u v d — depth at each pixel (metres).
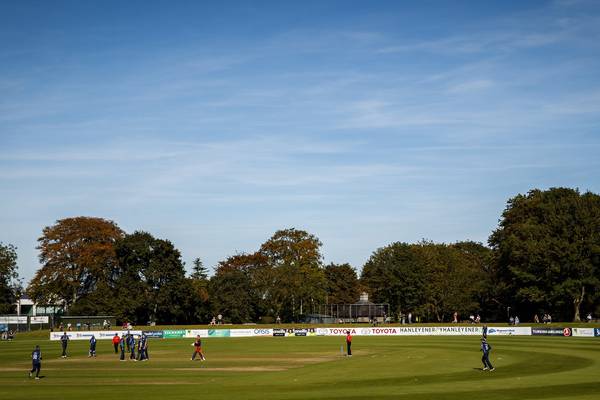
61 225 143.88
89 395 38.88
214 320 141.88
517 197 134.62
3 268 143.12
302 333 121.31
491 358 63.06
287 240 157.88
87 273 146.38
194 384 44.84
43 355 76.81
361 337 112.75
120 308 136.50
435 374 49.06
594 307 127.62
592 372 48.22
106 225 148.62
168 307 142.12
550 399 34.28
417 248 164.62
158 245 143.62
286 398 36.06
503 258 129.62
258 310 161.88
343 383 44.00
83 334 116.94
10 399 37.47
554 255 117.00
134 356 70.88
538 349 73.31
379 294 163.62
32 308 186.38
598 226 117.06
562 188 128.38
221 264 191.75
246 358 69.50
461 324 121.38
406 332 118.50
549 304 122.06
